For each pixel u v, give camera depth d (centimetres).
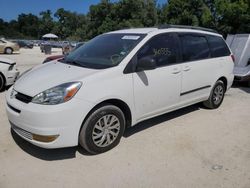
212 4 3119
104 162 357
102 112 363
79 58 436
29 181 314
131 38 430
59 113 326
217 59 557
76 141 346
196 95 520
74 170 338
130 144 408
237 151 395
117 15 5741
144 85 408
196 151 392
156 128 471
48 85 345
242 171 343
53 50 3719
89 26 6519
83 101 341
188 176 330
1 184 307
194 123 500
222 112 571
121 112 387
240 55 898
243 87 878
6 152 375
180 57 470
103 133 373
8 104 373
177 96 473
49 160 359
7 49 2558
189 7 3219
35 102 334
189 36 500
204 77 526
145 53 413
